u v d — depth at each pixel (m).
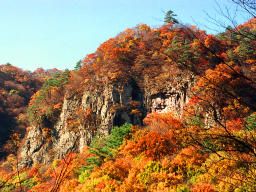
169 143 16.12
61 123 62.03
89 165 21.33
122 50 59.28
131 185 13.05
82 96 62.81
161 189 12.05
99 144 27.06
